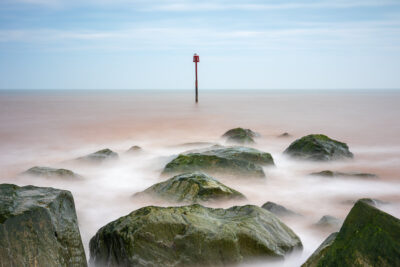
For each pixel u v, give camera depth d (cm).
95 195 1239
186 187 1009
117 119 4169
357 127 3419
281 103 7844
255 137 2469
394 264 473
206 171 1284
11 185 695
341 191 1282
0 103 7869
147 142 2592
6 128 3344
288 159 1711
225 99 10300
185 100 9681
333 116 4522
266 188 1272
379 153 2103
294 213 980
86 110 5631
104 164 1617
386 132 3072
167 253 623
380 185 1360
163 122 3841
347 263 507
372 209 539
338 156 1684
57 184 1321
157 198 1029
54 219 620
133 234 633
